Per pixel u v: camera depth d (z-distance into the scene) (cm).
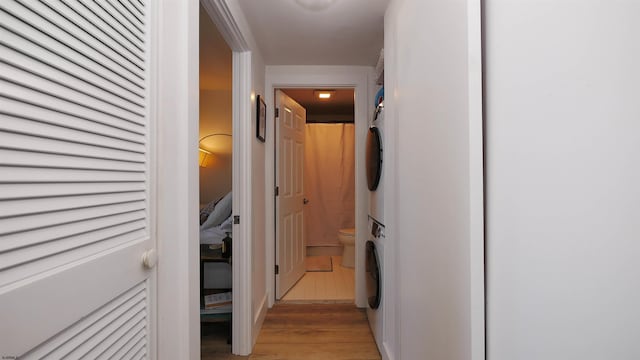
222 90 371
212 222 244
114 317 67
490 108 71
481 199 69
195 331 98
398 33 141
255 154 206
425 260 105
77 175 57
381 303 185
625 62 46
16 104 45
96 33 61
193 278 97
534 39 58
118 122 68
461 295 76
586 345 50
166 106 88
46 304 49
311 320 232
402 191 136
